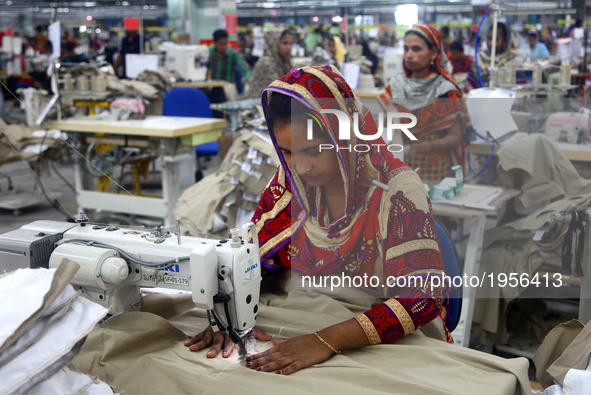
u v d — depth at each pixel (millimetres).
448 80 2113
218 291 1031
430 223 1070
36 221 1234
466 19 14836
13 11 16391
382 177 1086
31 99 3445
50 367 780
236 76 6750
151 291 1310
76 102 3996
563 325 1300
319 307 1172
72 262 873
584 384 971
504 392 881
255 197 2615
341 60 6961
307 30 15164
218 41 6520
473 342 2074
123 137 3561
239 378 938
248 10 16922
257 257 1077
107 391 862
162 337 1084
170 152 3461
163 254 1064
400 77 2303
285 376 937
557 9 2736
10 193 3752
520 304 2119
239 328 1039
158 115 4320
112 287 1101
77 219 1207
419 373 940
